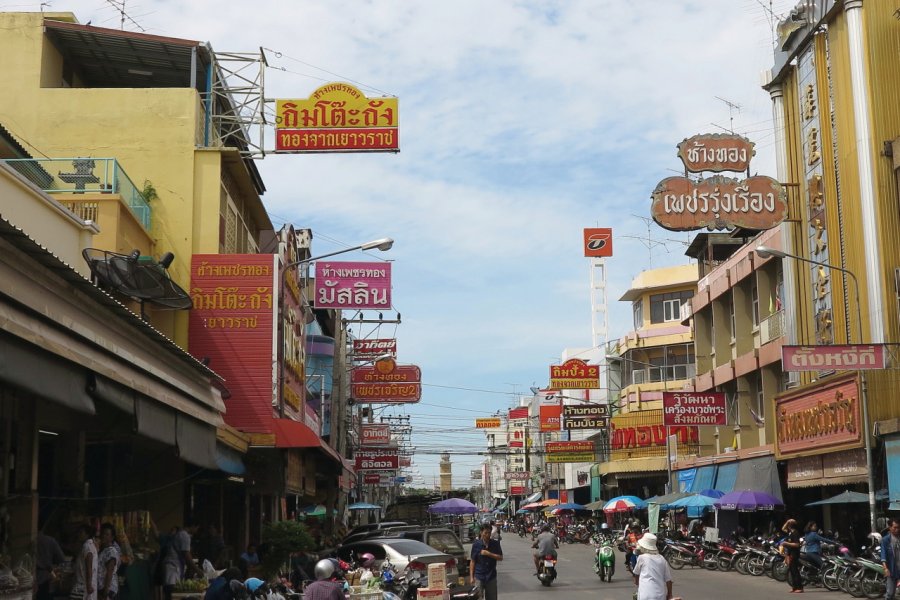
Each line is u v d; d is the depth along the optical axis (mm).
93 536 13195
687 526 38219
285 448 23344
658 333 57031
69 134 24391
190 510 20234
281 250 27734
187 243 23859
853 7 26406
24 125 24344
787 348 22078
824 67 28250
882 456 24359
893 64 25969
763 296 34719
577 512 72250
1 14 24797
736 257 37188
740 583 25016
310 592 10367
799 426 29109
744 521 35656
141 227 22188
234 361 23141
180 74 27141
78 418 14938
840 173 27047
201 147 24531
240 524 25062
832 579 22281
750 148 28125
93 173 20609
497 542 17984
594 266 76500
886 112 25719
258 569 14508
